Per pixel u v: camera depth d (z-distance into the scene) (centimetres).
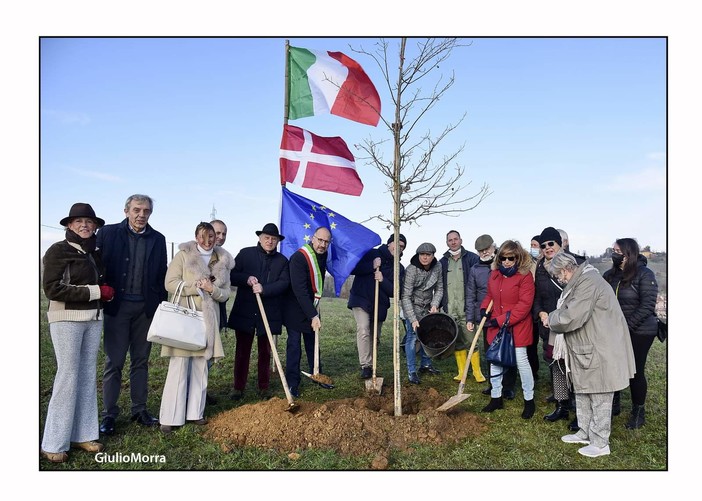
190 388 486
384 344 955
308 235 705
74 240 416
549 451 435
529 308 515
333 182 759
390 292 669
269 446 439
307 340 692
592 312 427
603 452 428
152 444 442
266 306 589
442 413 491
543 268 539
